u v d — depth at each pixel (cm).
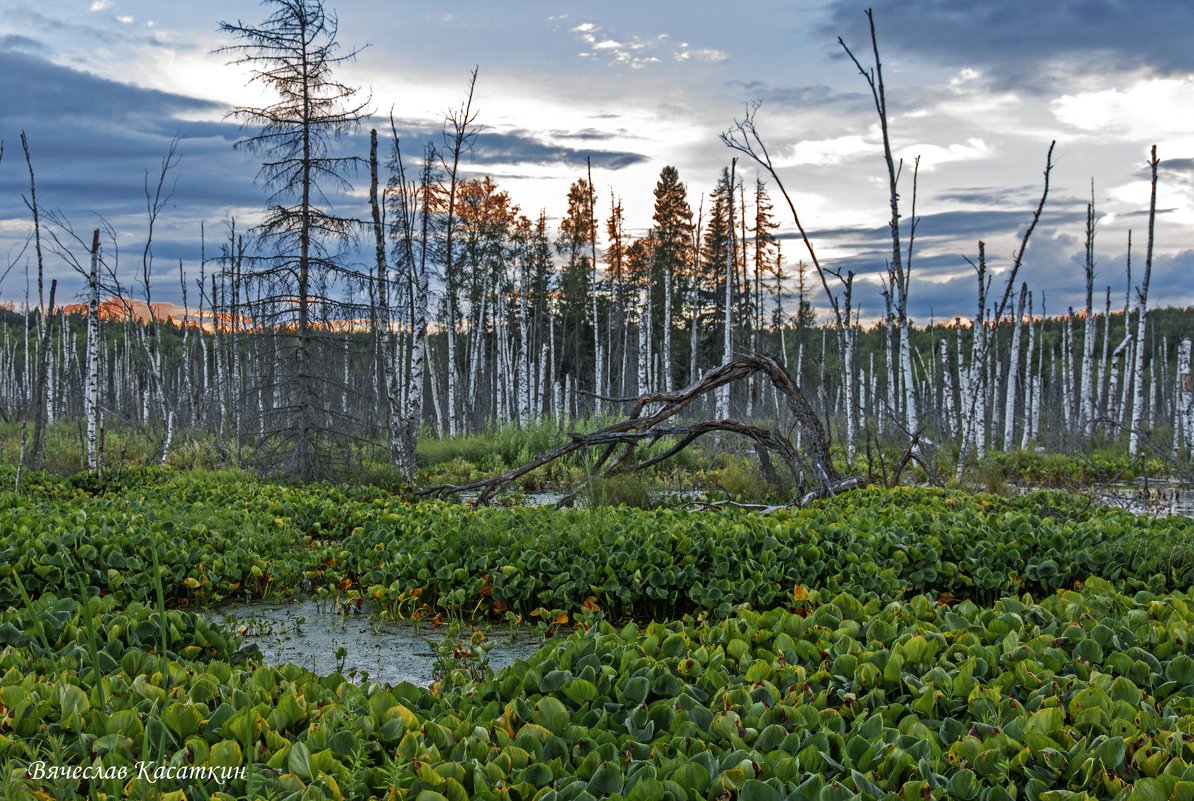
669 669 439
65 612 507
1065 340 3384
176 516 947
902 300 1695
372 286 1642
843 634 483
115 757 321
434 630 730
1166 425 2478
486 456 2003
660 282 4447
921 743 347
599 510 955
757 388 3400
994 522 870
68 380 3409
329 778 316
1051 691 400
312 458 1550
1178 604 521
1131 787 310
